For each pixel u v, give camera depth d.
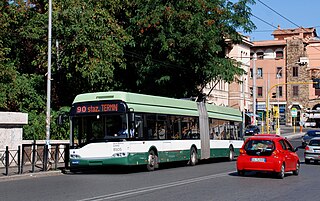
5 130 21.83
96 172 22.02
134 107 20.89
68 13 28.84
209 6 32.97
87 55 29.03
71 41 29.05
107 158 20.17
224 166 26.20
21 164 19.70
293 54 94.75
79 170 22.62
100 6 31.55
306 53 99.06
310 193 14.86
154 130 22.42
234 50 75.00
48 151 21.77
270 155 19.27
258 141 19.75
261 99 95.88
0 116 21.28
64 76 31.64
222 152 30.16
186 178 18.97
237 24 34.47
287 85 96.19
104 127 20.47
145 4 32.91
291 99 96.06
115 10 33.66
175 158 24.23
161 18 32.06
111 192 14.33
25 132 26.97
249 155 19.67
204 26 32.62
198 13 32.44
